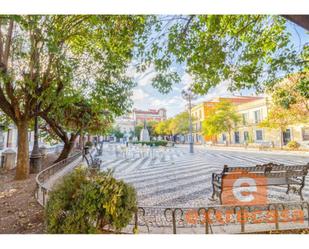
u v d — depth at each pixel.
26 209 3.07
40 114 5.76
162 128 28.45
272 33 3.22
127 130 31.56
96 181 1.93
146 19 2.98
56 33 3.94
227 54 3.26
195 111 28.08
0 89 5.06
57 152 12.90
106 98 5.87
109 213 1.84
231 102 23.16
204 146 21.53
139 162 8.87
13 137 14.34
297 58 3.22
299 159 9.57
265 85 3.60
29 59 4.61
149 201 3.63
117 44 3.33
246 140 20.23
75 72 5.09
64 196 1.92
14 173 6.41
